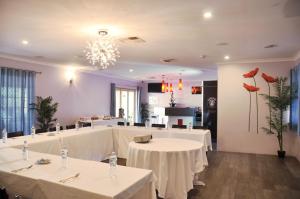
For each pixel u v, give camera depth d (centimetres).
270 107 621
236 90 656
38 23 344
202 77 1088
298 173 461
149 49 498
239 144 653
